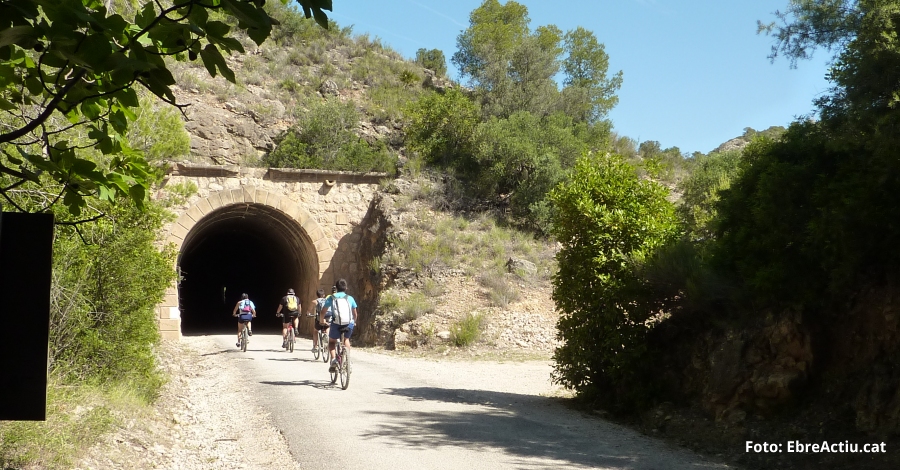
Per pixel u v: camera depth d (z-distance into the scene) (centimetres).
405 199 2866
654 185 1209
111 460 669
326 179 2920
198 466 720
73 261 942
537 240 2911
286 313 2084
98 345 981
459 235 2745
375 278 2583
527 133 3353
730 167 2277
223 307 4856
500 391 1312
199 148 3422
